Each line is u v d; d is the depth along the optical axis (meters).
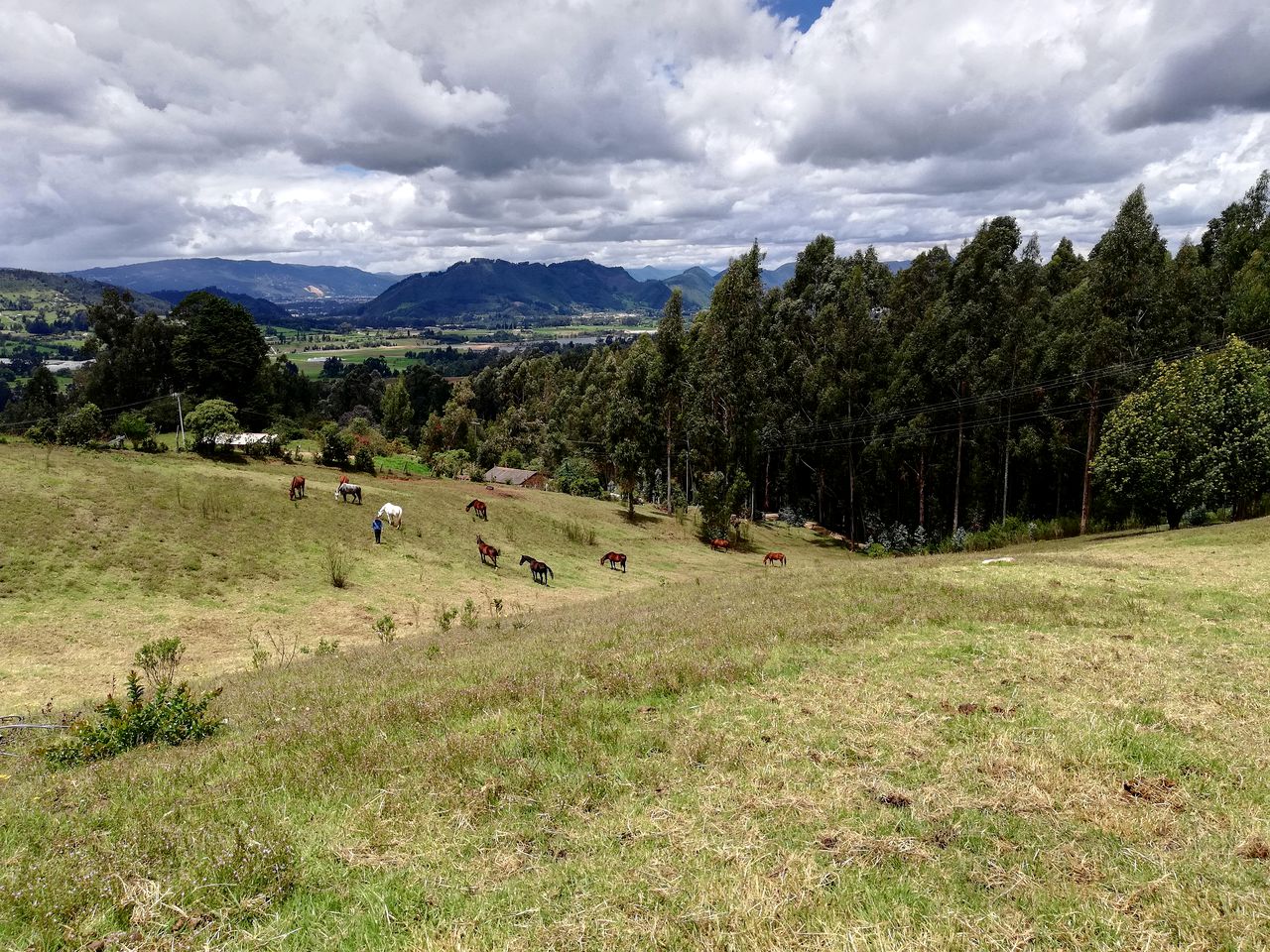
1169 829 5.36
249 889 4.63
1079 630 12.46
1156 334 45.06
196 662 20.86
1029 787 6.07
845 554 63.69
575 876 4.86
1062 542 42.72
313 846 5.25
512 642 15.39
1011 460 57.69
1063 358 49.97
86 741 9.32
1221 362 35.50
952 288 60.78
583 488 73.88
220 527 31.80
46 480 30.14
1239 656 10.30
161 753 8.48
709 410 72.44
